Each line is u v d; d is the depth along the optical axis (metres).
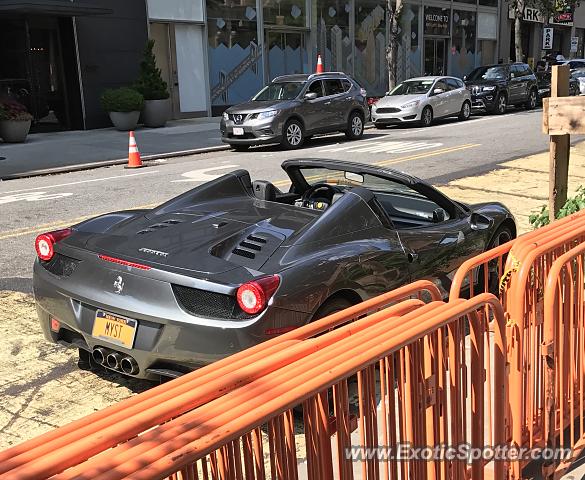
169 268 3.42
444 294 4.72
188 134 18.77
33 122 19.28
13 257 6.91
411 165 12.67
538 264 2.85
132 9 20.69
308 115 16.17
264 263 3.54
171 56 22.30
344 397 1.89
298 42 26.70
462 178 11.31
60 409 3.79
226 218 4.17
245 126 15.40
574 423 3.12
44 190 10.97
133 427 1.58
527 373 2.83
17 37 18.61
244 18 24.22
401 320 2.19
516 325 2.69
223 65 23.92
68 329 3.83
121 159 14.41
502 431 2.55
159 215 4.34
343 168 4.74
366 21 29.42
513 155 13.80
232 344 3.22
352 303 3.86
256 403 1.63
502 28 38.44
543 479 2.89
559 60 32.22
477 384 2.44
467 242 4.92
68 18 19.31
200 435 1.49
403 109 20.11
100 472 1.36
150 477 1.36
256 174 11.91
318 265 3.57
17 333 4.89
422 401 2.21
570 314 2.88
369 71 30.17
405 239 4.30
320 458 1.82
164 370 3.42
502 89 24.53
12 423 3.64
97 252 3.73
